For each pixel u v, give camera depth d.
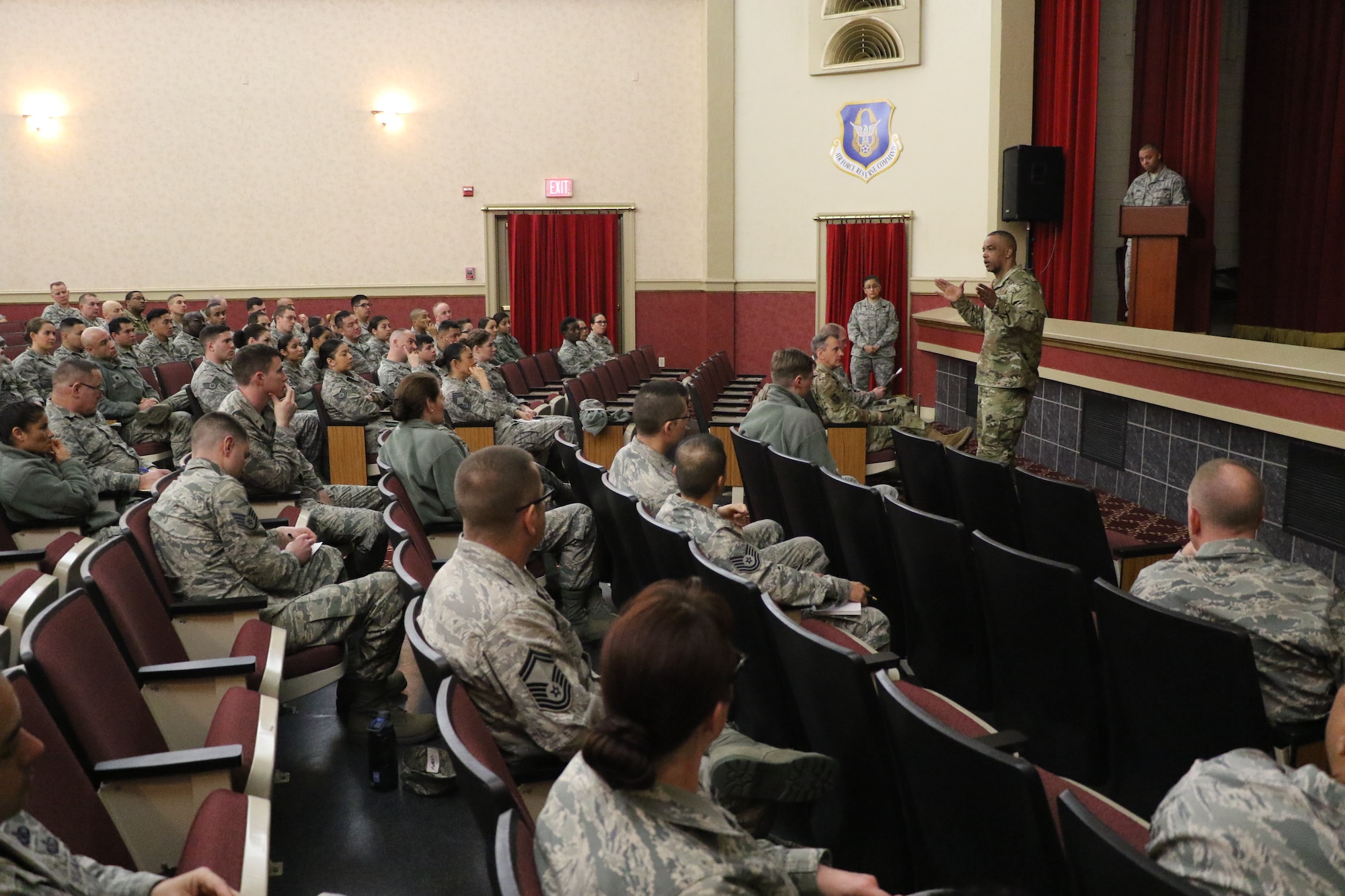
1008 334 5.39
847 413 5.88
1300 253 9.51
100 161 10.90
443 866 2.43
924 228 9.95
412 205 11.11
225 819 1.85
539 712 1.96
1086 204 8.84
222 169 10.98
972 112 9.52
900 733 1.64
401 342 6.98
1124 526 5.31
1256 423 4.57
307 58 10.91
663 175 11.01
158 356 8.02
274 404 4.40
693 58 10.86
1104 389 5.83
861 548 3.35
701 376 7.22
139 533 2.86
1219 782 1.36
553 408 7.48
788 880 1.21
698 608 1.19
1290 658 2.21
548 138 11.00
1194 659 2.06
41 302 11.01
